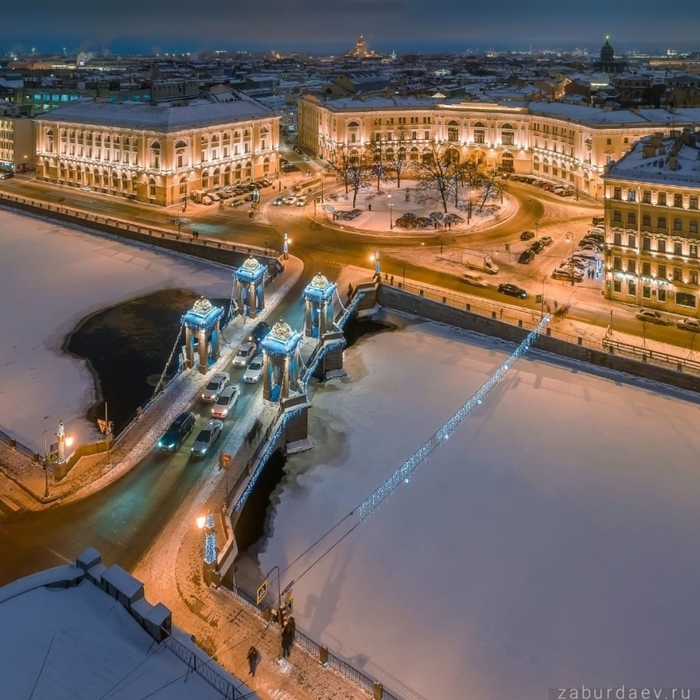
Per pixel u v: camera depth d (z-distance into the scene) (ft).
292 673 132.46
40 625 91.91
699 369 261.85
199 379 249.75
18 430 232.32
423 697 139.03
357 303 329.93
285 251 393.09
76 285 375.45
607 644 152.87
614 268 329.72
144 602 96.63
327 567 176.76
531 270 382.01
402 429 240.73
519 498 203.92
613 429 238.27
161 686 85.71
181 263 415.23
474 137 649.61
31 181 615.57
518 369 283.79
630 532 188.75
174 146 522.88
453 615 161.07
